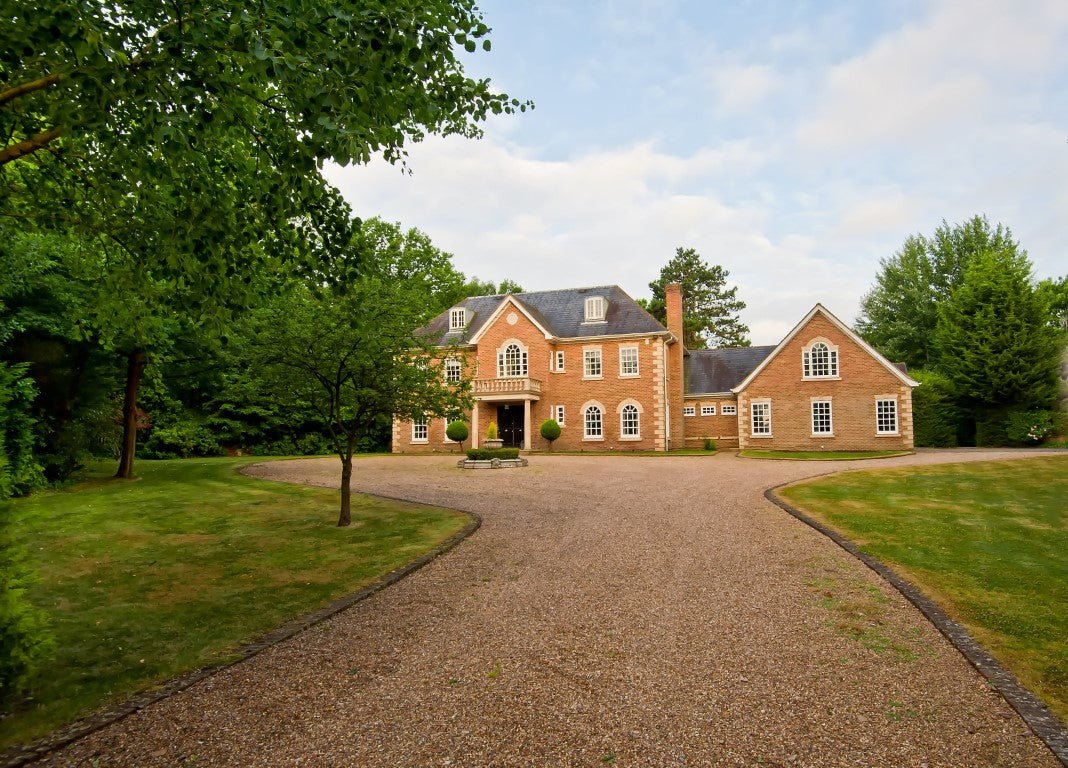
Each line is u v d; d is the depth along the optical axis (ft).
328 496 54.29
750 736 15.25
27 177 25.53
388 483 63.26
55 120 20.13
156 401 104.99
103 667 19.95
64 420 60.29
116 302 26.18
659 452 107.14
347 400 41.98
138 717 16.65
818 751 14.56
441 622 23.77
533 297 131.75
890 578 27.78
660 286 217.97
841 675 18.58
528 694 17.62
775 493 51.60
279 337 37.86
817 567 29.99
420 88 20.25
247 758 14.65
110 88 16.96
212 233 21.53
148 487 58.08
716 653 20.31
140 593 27.53
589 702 17.08
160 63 17.03
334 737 15.51
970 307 114.62
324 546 36.14
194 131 19.15
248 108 22.56
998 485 51.49
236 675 19.22
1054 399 106.73
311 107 17.48
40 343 55.31
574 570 30.50
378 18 16.56
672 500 50.34
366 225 145.18
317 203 22.58
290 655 20.77
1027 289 110.11
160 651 21.25
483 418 120.88
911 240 183.52
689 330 207.10
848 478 59.36
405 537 38.11
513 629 22.85
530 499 52.11
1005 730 15.44
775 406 108.27
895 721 15.89
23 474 50.60
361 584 28.81
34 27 15.66
